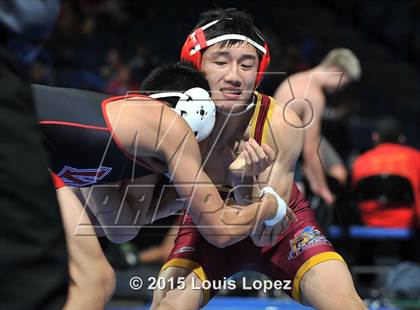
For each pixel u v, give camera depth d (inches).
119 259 412.2
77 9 1088.2
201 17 230.2
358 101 959.0
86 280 184.9
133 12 1113.4
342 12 1301.7
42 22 144.5
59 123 194.4
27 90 133.7
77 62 970.1
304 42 1055.0
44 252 129.1
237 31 218.1
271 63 442.6
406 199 495.2
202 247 241.3
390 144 505.4
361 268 462.6
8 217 127.3
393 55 1214.3
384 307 396.8
